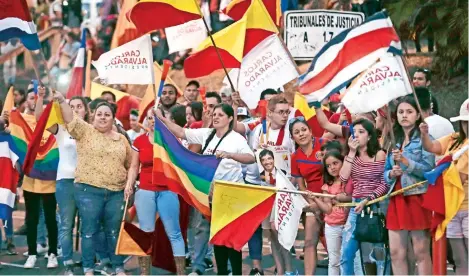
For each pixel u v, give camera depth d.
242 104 12.66
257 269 11.02
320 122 10.52
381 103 9.22
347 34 9.41
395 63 9.23
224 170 10.50
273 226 10.60
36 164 12.23
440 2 15.62
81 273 11.87
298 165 10.91
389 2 15.99
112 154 11.03
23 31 10.82
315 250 10.55
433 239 9.43
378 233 9.48
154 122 10.67
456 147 9.35
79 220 13.36
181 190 10.55
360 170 9.60
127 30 14.30
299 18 11.98
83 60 14.58
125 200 10.97
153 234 11.12
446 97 15.79
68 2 21.34
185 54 19.48
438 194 9.19
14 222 15.68
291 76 11.47
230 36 11.56
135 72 11.75
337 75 9.45
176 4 11.23
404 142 9.51
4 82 20.50
